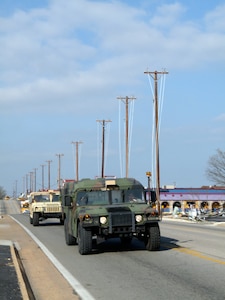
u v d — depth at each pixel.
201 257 13.17
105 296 8.52
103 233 13.69
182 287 9.06
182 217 43.78
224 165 69.94
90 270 11.50
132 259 13.08
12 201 162.25
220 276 10.16
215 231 23.61
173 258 13.07
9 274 10.44
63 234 24.08
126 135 60.41
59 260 13.55
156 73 50.19
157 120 49.84
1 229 28.39
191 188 72.88
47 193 33.09
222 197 73.06
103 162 69.00
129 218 13.77
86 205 15.12
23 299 7.96
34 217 31.64
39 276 11.05
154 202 15.68
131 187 15.50
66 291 9.14
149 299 8.14
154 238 14.27
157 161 48.69
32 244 18.81
